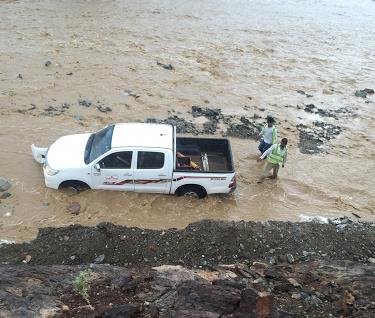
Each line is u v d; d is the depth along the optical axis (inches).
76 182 459.8
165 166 456.1
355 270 353.7
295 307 291.6
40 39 889.5
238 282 319.0
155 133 473.1
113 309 254.7
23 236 404.8
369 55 997.2
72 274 315.0
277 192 510.9
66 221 430.0
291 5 1381.6
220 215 463.5
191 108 679.7
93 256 376.2
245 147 590.6
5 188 462.0
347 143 629.9
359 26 1217.4
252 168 548.4
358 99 776.3
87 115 625.9
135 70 791.1
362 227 447.5
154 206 462.0
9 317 248.2
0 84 687.1
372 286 318.0
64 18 1037.2
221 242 396.2
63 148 476.4
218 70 833.5
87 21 1031.6
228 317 243.6
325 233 424.5
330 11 1354.6
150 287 301.4
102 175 455.2
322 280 333.7
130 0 1241.4
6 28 933.2
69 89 695.7
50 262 366.6
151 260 380.2
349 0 1514.5
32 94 667.4
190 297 259.6
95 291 286.5
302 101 748.0
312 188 523.8
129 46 903.1
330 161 581.0
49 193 462.3
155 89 728.3
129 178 458.6
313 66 906.7
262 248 398.9
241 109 696.4
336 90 805.2
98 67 786.2
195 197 478.0
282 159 507.5
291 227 427.8
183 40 973.8
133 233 401.1
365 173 561.9
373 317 272.7
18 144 544.1
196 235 400.2
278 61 912.9
